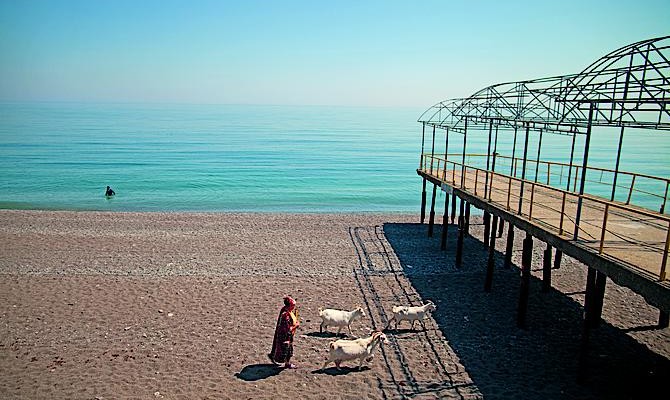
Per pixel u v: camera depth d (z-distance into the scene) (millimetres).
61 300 15266
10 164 53656
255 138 99125
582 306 15305
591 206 15562
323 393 10281
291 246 22031
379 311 14859
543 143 102688
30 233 23500
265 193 41062
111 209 32875
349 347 10945
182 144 82062
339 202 38156
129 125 131250
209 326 13555
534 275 18438
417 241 23406
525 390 10438
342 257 20453
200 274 17938
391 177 52031
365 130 135750
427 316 14414
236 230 24953
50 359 11570
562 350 12312
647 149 88062
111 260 19453
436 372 11203
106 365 11320
